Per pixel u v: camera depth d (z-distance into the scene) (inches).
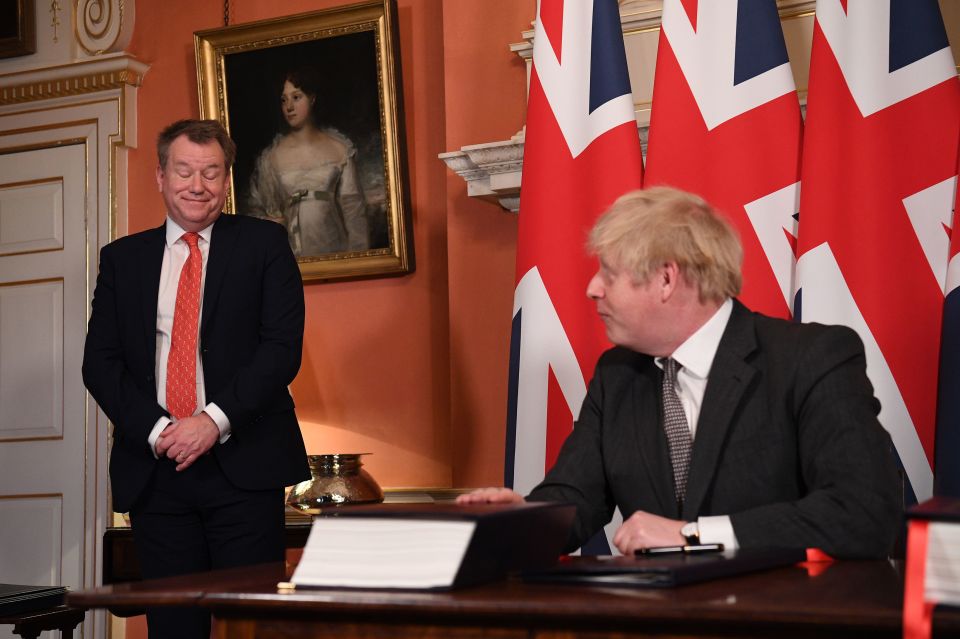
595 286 75.6
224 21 175.5
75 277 180.9
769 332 74.8
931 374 110.8
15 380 183.0
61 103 183.3
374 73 161.5
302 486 138.9
